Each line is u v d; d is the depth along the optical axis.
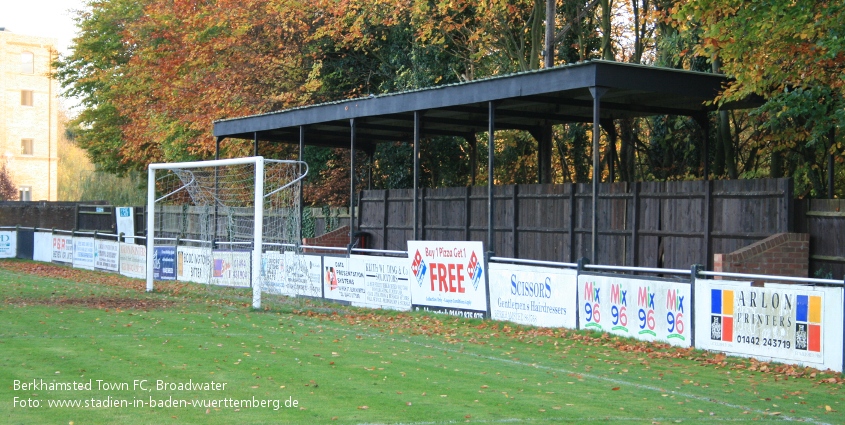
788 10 14.05
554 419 7.82
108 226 36.00
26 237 33.56
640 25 26.03
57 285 22.39
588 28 27.44
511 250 21.30
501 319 15.66
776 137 18.25
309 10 31.44
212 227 27.38
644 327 13.12
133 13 38.78
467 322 15.75
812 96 15.47
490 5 24.55
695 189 16.59
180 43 34.69
